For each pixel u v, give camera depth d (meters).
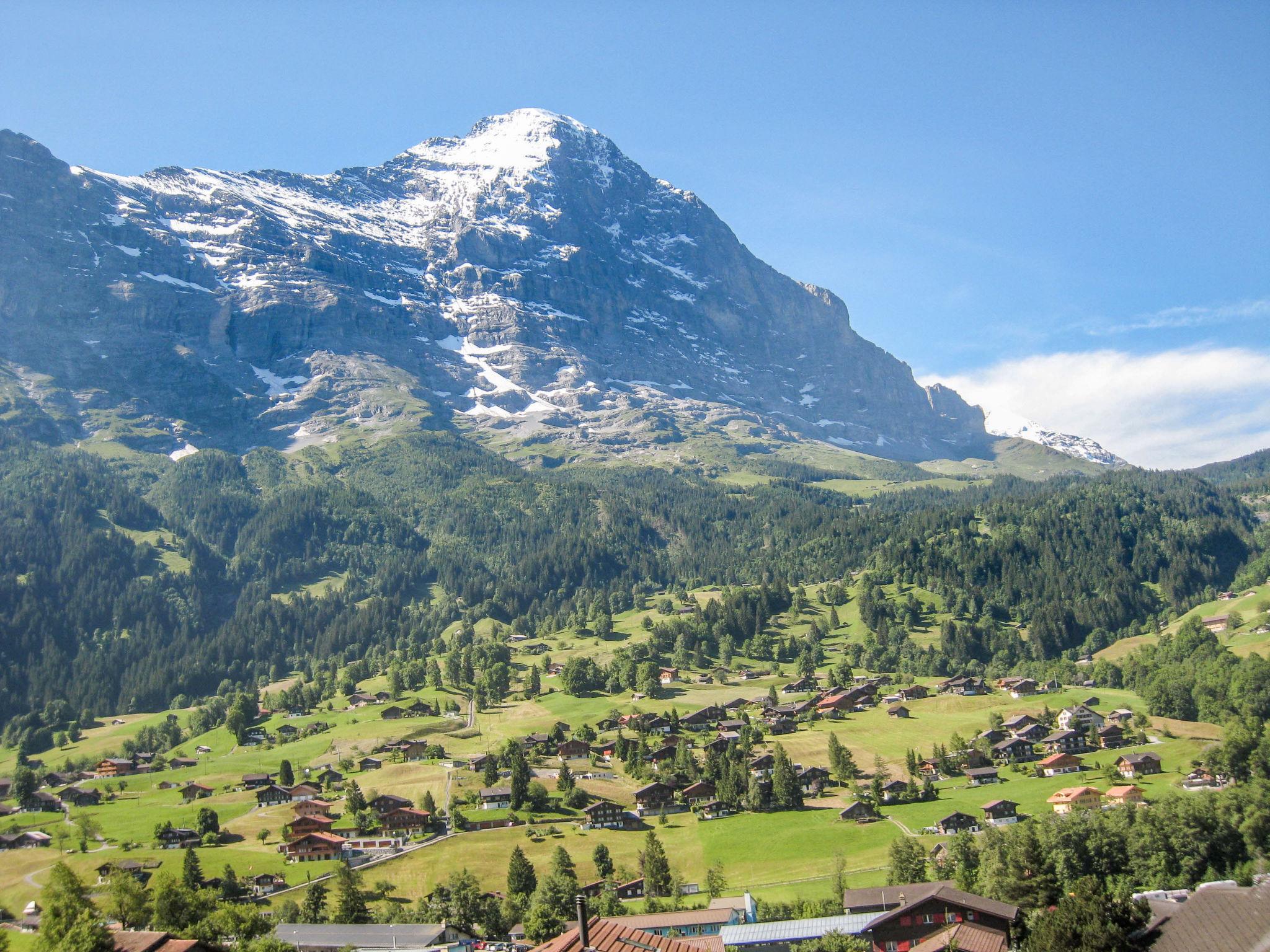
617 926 124.19
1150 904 118.19
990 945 127.62
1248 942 96.44
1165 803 177.50
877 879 193.50
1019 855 159.62
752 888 198.25
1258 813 168.25
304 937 171.62
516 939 175.25
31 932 166.38
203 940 147.25
